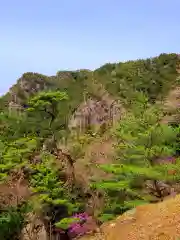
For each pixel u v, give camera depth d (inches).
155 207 502.3
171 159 515.5
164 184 522.3
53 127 1428.4
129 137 586.9
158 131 546.3
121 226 498.9
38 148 1016.2
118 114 1409.9
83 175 767.1
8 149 938.1
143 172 491.2
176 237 411.8
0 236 709.9
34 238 704.4
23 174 807.7
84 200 705.6
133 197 549.3
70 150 982.4
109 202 583.2
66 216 722.2
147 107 954.7
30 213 738.8
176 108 931.3
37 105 1407.5
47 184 735.7
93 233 538.9
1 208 746.8
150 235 440.1
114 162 577.6
